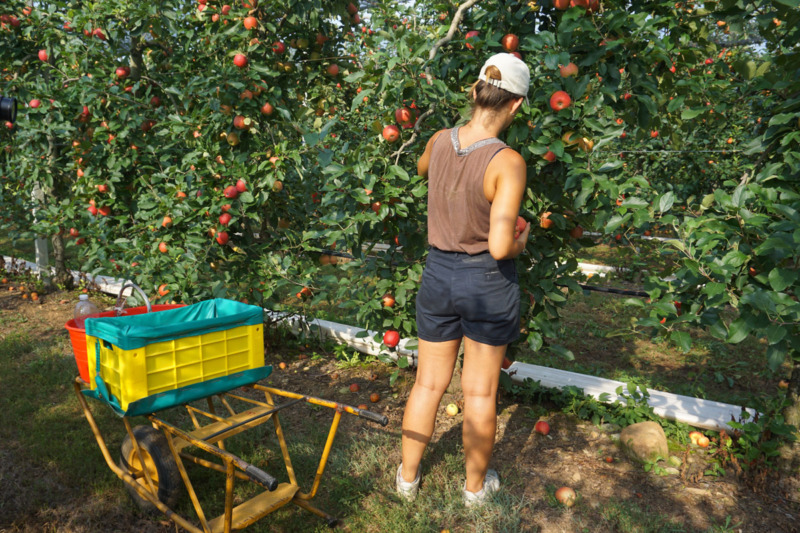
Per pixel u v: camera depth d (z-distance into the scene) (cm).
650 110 281
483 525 269
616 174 296
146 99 521
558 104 273
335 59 545
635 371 506
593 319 663
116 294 701
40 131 555
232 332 260
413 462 282
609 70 275
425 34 411
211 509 275
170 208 452
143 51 581
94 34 522
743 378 490
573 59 286
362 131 534
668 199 267
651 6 288
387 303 367
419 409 275
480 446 268
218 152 455
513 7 316
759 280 243
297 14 470
